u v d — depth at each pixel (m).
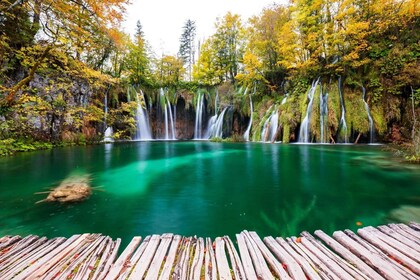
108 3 9.10
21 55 11.80
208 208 5.07
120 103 24.02
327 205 5.16
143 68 28.61
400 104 16.14
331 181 7.16
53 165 9.90
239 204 5.31
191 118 28.89
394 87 16.11
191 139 28.02
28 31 12.38
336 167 9.13
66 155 12.74
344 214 4.65
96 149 16.02
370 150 13.53
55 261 2.62
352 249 2.85
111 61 23.53
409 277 2.28
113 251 2.89
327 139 17.58
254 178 7.75
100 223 4.31
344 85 18.27
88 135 19.33
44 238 3.20
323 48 18.77
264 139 21.31
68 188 6.22
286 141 18.91
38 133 15.23
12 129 13.12
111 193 6.13
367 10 18.31
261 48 23.75
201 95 28.72
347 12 17.36
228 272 2.39
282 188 6.55
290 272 2.39
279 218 4.52
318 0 18.62
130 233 3.93
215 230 4.03
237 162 10.77
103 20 10.04
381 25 17.22
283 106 20.34
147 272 2.38
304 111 18.88
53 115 16.17
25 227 4.12
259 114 23.45
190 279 2.27
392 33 17.91
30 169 9.01
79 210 4.93
